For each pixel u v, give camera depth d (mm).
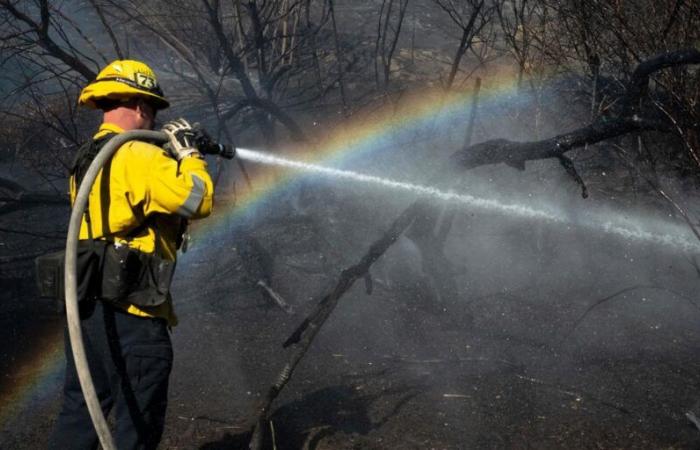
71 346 3104
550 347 4871
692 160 4492
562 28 5887
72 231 2850
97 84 3195
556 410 4113
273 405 4270
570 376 4504
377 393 4352
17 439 4059
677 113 4406
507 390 4332
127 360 3037
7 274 6453
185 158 3047
